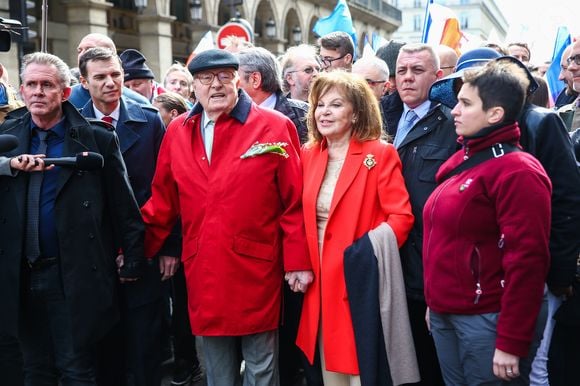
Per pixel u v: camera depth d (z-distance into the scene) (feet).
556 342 11.43
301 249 10.75
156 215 11.61
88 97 13.28
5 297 10.55
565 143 9.50
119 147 11.55
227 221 10.64
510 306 8.13
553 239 9.47
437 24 22.61
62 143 10.82
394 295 10.18
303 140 13.83
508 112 8.38
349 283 10.18
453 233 8.62
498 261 8.48
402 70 11.51
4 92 14.35
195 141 11.28
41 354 11.37
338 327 10.42
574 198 9.33
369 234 10.25
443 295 8.77
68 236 10.52
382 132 11.30
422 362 11.42
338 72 10.81
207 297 10.77
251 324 10.79
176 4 68.08
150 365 12.18
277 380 11.59
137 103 12.73
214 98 10.72
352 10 110.63
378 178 10.53
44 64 10.45
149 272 11.99
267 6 79.25
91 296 10.67
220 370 11.31
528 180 8.07
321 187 10.80
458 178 8.78
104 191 11.11
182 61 69.26
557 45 24.07
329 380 10.90
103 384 12.51
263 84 13.74
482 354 8.61
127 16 61.05
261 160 10.72
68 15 48.44
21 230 10.48
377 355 10.03
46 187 10.66
